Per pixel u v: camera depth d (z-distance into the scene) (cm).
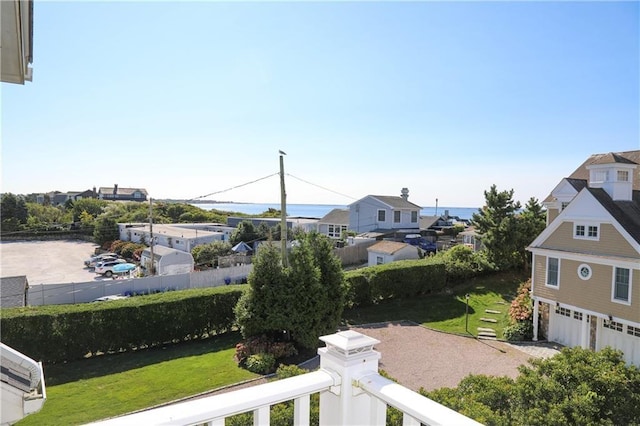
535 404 430
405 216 3203
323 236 1299
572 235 1291
